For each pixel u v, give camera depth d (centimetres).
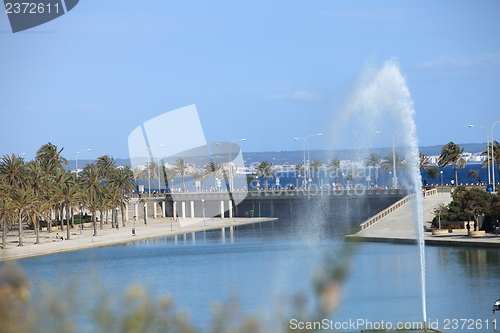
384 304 3822
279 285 3978
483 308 3731
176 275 5900
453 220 8175
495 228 7469
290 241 8400
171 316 948
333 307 888
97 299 1005
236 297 1070
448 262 5697
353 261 917
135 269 6581
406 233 8150
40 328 913
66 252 8894
